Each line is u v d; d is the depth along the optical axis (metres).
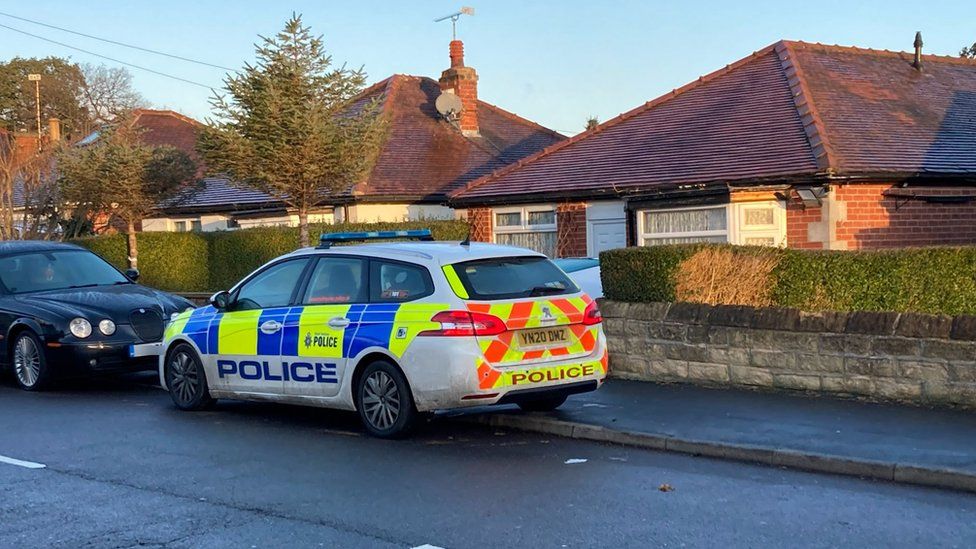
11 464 7.62
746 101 19.44
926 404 8.62
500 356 7.83
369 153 17.58
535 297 8.18
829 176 15.70
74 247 13.52
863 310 9.52
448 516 5.98
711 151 17.97
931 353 8.58
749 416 8.45
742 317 9.79
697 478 6.86
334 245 9.20
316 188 17.44
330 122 16.91
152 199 21.81
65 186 21.34
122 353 11.29
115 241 22.30
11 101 53.91
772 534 5.53
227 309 9.66
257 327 9.22
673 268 10.48
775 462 7.20
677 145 18.89
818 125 17.16
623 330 10.73
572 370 8.20
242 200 25.28
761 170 16.48
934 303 9.30
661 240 17.58
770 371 9.62
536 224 20.08
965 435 7.43
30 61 56.00
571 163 20.23
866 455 6.93
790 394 9.39
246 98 16.50
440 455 7.71
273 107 16.20
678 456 7.58
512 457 7.61
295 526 5.84
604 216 18.94
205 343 9.74
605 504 6.20
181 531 5.79
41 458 7.83
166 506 6.35
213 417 9.63
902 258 9.42
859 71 20.64
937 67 22.22
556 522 5.82
